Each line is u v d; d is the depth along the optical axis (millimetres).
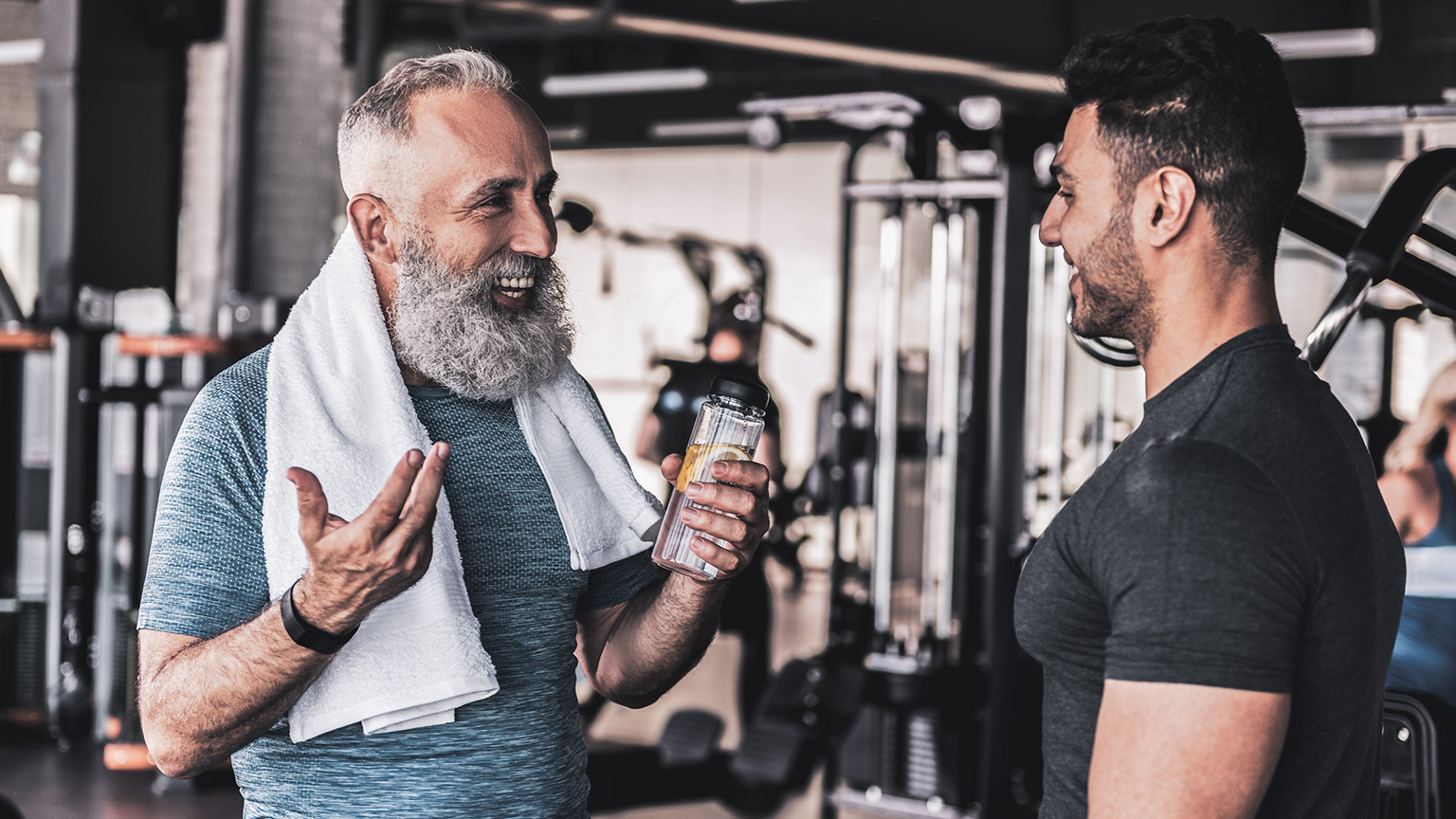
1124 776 1006
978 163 4074
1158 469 1047
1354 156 4566
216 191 5332
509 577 1419
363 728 1296
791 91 8188
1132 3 5438
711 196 10664
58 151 5195
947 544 4039
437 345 1412
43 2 5199
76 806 4000
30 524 4961
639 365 10805
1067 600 1126
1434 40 5184
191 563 1271
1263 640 983
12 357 4984
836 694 4035
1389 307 4785
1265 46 1128
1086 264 1174
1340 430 1116
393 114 1419
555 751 1421
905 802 3971
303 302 1432
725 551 1378
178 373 4887
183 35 5301
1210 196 1102
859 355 10203
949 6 5406
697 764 4180
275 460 1291
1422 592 2539
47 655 4871
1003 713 3730
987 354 4078
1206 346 1122
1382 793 1631
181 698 1203
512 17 4895
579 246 10922
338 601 1143
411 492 1118
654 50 8359
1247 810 987
